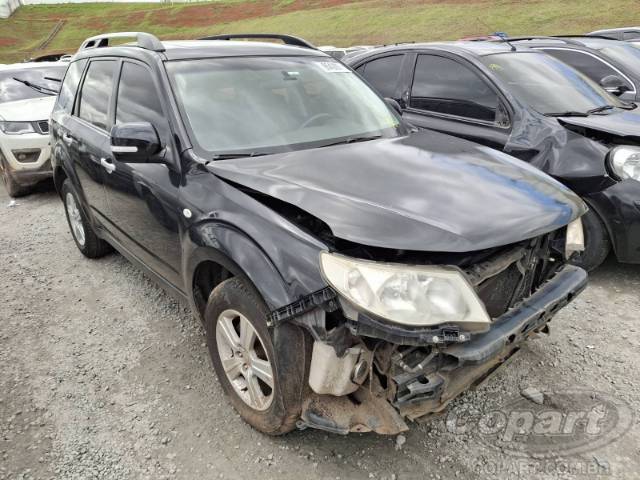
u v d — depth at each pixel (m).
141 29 60.31
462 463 2.39
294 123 3.09
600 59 6.23
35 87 8.03
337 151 2.83
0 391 3.00
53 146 4.67
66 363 3.25
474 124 4.55
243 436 2.59
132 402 2.87
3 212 6.57
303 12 49.38
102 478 2.37
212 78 3.16
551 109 4.37
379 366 2.10
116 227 3.80
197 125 2.89
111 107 3.69
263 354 2.47
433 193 2.34
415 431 2.59
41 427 2.70
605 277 4.16
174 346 3.39
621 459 2.39
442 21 33.44
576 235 2.59
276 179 2.45
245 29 48.16
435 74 4.98
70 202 4.73
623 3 28.02
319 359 2.06
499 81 4.45
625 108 4.77
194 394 2.92
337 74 3.66
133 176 3.21
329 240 2.19
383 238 2.03
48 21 74.31
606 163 3.74
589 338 3.32
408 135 3.28
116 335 3.54
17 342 3.51
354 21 39.66
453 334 1.94
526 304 2.38
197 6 66.88
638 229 3.67
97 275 4.49
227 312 2.51
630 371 2.99
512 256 2.27
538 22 28.08
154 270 3.42
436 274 1.99
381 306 1.92
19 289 4.29
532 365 3.06
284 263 2.12
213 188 2.58
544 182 2.67
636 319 3.52
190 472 2.39
